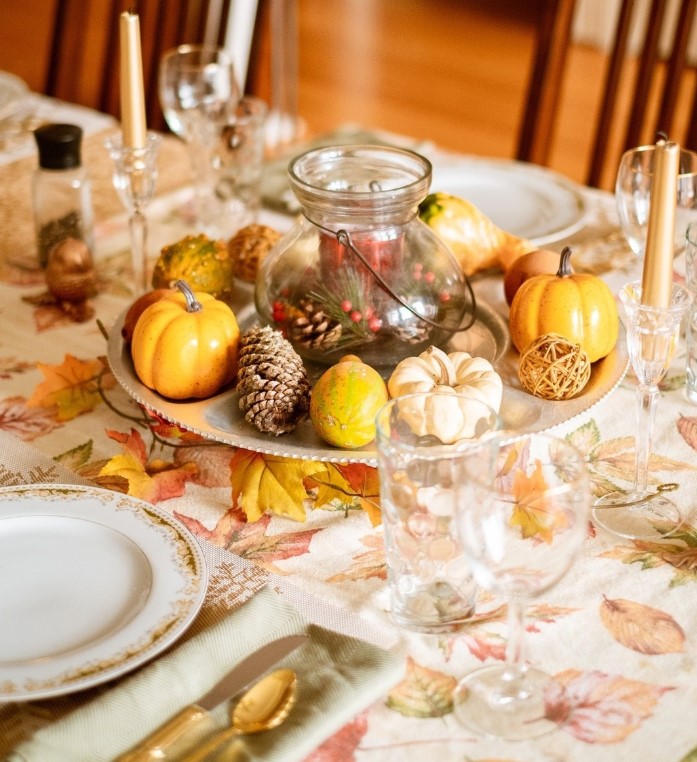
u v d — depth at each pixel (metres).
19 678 0.84
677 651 0.90
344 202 1.09
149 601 0.89
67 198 1.33
